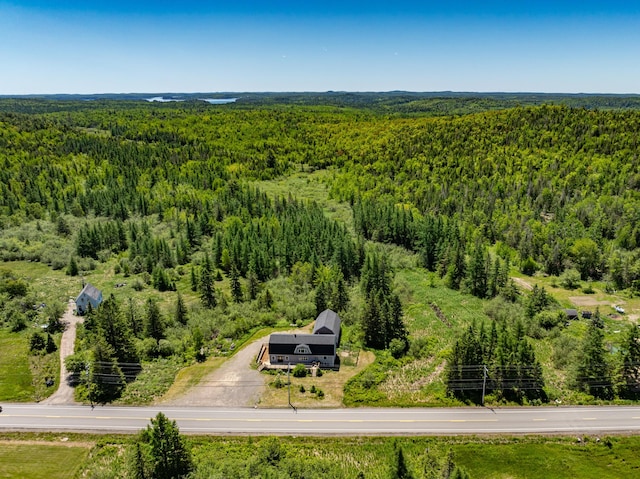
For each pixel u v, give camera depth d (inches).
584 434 2375.7
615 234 5442.9
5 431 2356.1
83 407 2561.5
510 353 2689.5
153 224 6220.5
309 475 1937.7
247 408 2564.0
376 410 2561.5
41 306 3818.9
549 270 4955.7
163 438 1892.2
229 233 5423.2
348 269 4699.8
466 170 7401.6
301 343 3006.9
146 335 3302.2
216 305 3954.2
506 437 2348.7
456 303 4170.8
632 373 2682.1
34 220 6087.6
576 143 7352.4
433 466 2050.9
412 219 5812.0
